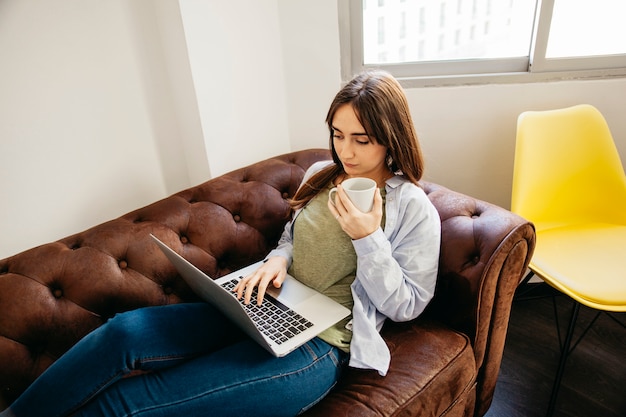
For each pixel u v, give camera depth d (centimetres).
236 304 69
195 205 118
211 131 139
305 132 167
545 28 143
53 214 129
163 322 83
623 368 136
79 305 96
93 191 135
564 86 149
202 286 82
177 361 81
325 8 146
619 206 136
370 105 82
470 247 96
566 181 140
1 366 86
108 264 100
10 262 96
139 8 128
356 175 96
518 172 134
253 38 144
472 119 157
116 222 109
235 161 151
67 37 118
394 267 83
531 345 149
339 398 83
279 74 156
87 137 129
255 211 124
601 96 150
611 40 150
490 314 97
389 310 87
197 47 128
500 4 151
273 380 77
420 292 88
